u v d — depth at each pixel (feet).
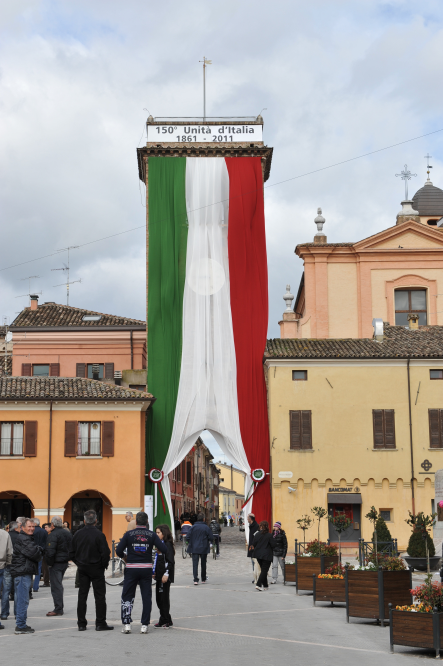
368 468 132.98
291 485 132.46
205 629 48.52
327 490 132.57
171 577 49.88
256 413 139.13
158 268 145.59
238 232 147.23
